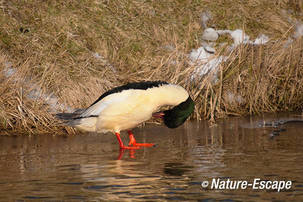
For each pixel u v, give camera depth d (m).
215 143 11.00
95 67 16.30
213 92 15.44
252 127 13.23
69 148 10.97
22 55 15.88
